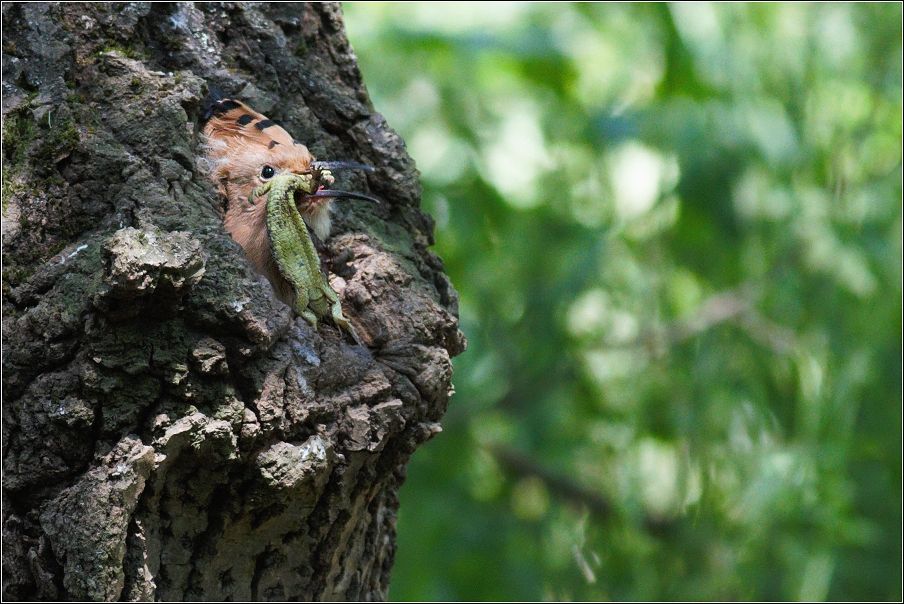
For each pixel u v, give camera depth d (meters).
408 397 4.76
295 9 5.88
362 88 6.10
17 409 4.18
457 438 11.69
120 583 4.12
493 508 11.81
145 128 4.75
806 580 9.64
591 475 12.45
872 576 10.17
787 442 10.33
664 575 10.80
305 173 5.25
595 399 11.70
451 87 10.96
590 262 10.70
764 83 10.41
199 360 4.18
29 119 4.66
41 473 4.15
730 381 10.62
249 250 5.12
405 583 10.80
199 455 4.22
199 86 4.94
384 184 5.68
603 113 10.56
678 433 10.80
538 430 11.58
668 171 10.46
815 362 10.21
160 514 4.38
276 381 4.37
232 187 5.25
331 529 4.82
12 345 4.21
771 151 10.08
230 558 4.64
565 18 11.30
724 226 10.30
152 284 3.92
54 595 4.18
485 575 11.20
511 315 11.19
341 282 5.10
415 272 5.30
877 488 10.38
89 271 4.27
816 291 10.19
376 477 4.90
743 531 10.01
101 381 4.09
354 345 4.78
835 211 10.23
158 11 5.40
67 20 4.95
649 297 11.08
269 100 5.58
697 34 10.38
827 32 10.44
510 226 11.07
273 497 4.38
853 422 10.03
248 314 4.28
